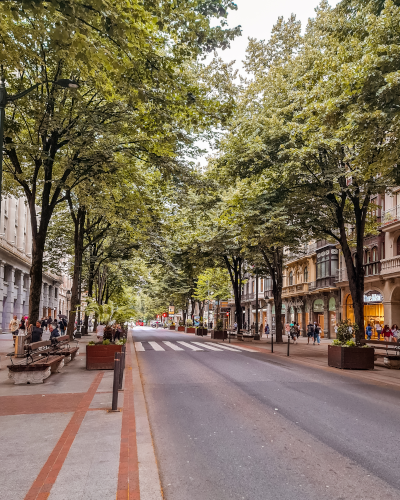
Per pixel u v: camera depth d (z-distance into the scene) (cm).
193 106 1043
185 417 760
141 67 927
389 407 861
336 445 603
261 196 1858
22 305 4347
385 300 2853
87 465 462
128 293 6300
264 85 1875
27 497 381
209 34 853
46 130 1354
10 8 630
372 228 2428
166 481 471
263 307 5738
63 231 3006
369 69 992
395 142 1089
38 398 842
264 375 1277
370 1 1165
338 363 1500
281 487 457
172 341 2909
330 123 1122
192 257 3048
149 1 738
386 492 446
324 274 3819
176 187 1667
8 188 1658
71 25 633
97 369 1293
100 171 1503
